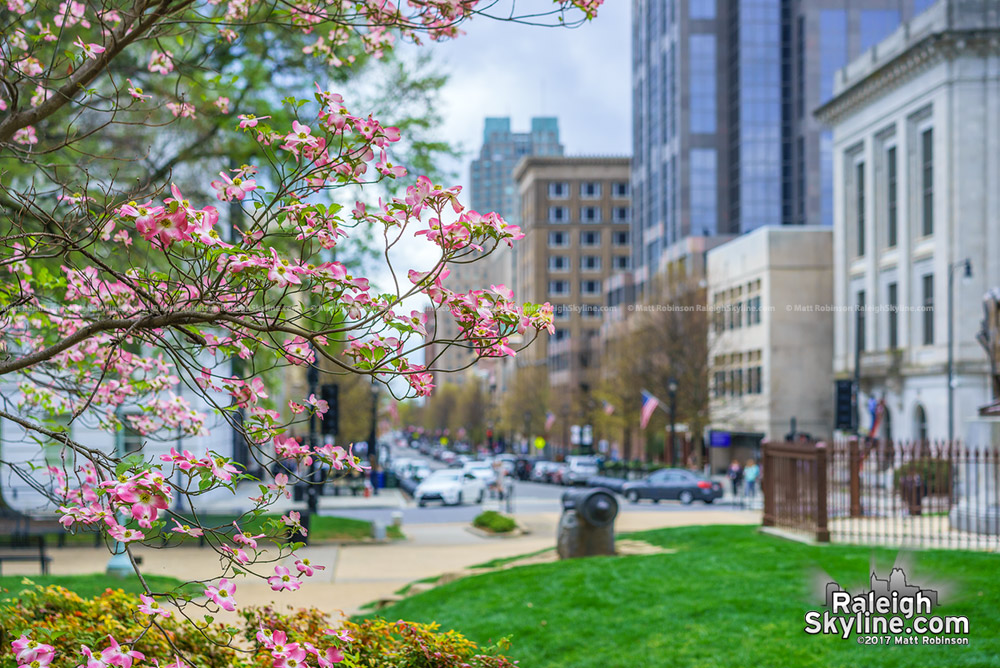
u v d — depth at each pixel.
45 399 6.69
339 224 4.50
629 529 26.41
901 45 47.25
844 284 54.38
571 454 88.31
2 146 5.27
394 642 6.68
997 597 9.55
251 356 5.14
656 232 91.88
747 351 63.78
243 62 14.11
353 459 4.69
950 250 43.22
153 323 4.55
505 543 25.84
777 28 82.62
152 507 3.93
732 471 46.09
